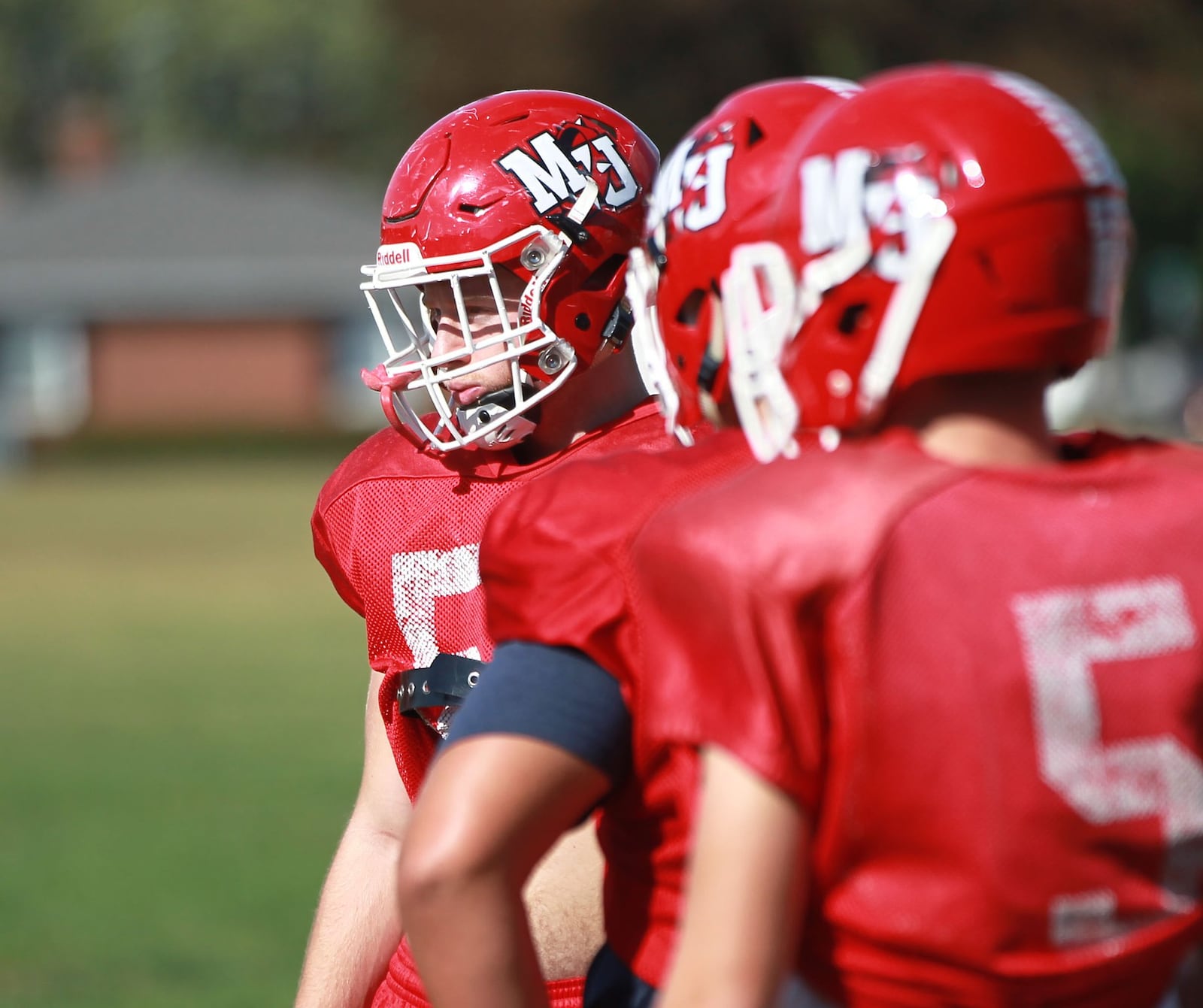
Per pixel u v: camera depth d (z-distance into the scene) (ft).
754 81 371.97
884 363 16.88
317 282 423.64
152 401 424.87
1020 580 16.26
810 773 15.94
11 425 410.31
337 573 28.68
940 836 16.11
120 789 84.17
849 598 15.97
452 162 27.17
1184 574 16.78
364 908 27.45
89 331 423.23
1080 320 17.02
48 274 422.00
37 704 108.58
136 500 281.13
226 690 113.09
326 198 458.50
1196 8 386.32
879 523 16.08
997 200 16.57
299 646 132.16
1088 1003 16.83
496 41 384.47
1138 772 16.44
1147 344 467.52
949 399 17.11
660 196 19.88
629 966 18.71
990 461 17.03
